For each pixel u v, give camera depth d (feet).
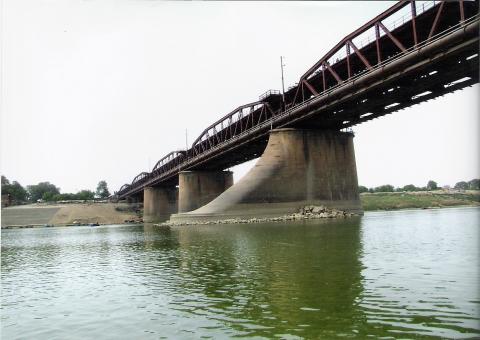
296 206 209.36
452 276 51.21
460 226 129.39
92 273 73.00
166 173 422.00
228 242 108.68
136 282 60.54
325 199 213.87
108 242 149.07
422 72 155.63
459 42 127.95
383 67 150.30
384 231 117.70
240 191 215.51
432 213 253.44
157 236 159.74
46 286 62.80
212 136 316.40
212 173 368.68
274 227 152.25
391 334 31.91
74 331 38.40
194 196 359.46
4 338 37.60
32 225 475.72
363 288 46.85
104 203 623.77
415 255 69.51
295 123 214.48
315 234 114.73
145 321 39.68
